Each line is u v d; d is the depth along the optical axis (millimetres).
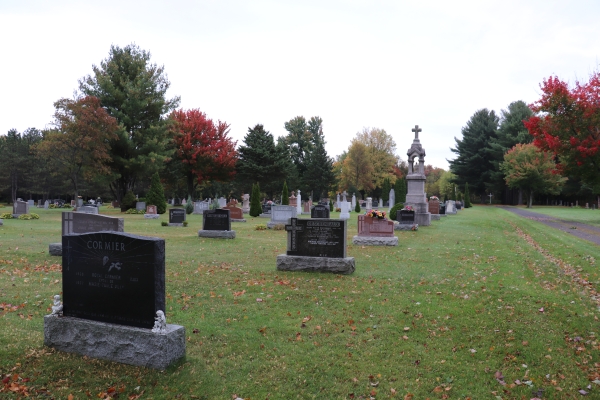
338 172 96750
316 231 12086
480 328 7688
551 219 36781
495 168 82375
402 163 107062
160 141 45781
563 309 8703
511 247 17875
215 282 10578
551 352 6762
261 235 21797
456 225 27938
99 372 5594
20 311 8062
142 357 5707
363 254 15445
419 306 8859
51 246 13758
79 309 6199
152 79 46969
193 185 63156
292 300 9180
